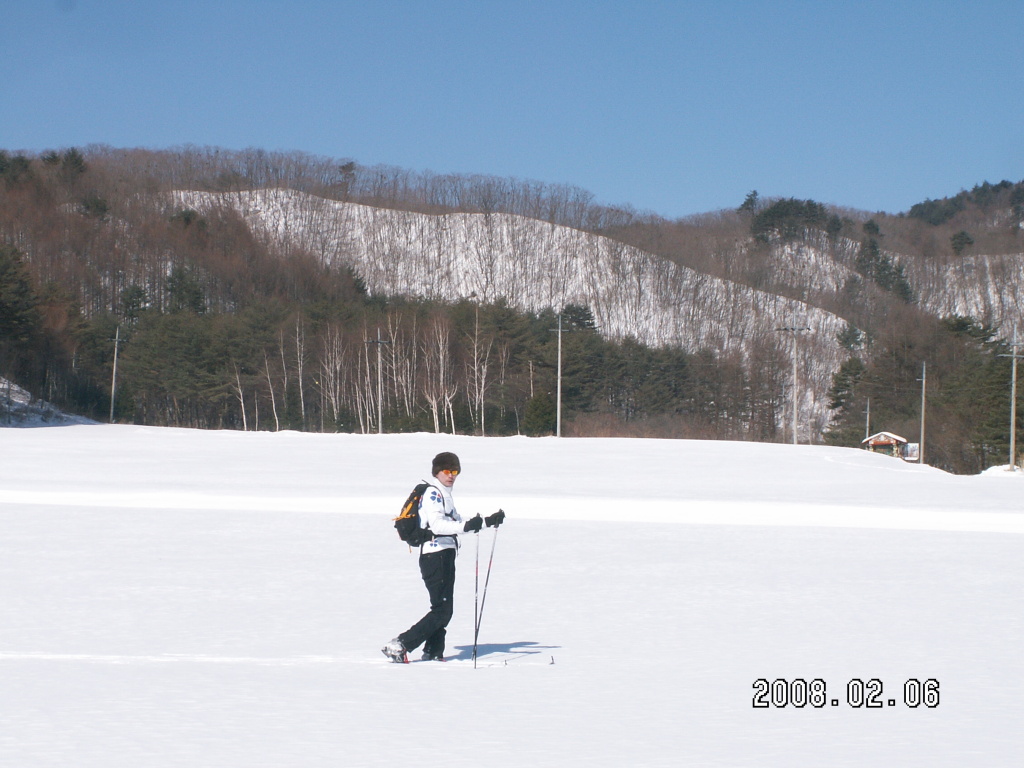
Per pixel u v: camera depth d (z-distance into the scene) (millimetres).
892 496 26422
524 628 9266
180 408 99812
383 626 9219
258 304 101625
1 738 5617
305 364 96750
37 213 123938
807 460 39750
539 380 90125
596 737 5758
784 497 25750
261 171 177250
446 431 88062
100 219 131875
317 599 10602
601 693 6832
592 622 9539
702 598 10867
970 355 84812
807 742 5680
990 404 68438
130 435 52906
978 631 9055
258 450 43250
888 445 70000
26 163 136375
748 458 40469
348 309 102875
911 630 9102
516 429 88625
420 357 97750
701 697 6727
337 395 94750
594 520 19281
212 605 10219
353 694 6746
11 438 48562
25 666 7484
